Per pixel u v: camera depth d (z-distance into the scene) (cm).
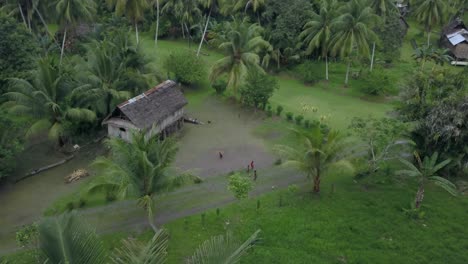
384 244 3094
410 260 2953
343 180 3947
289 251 3019
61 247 1559
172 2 7738
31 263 2873
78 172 3997
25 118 4762
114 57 5066
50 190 3788
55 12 6225
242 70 5291
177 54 6125
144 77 5019
